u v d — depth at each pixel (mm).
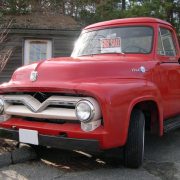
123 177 5305
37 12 21953
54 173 5430
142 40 6531
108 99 4895
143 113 5770
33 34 18484
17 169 5590
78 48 6996
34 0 22078
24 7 20750
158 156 6473
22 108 5461
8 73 18344
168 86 6582
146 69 5953
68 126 5055
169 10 29703
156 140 7645
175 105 6906
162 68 6387
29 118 5488
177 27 31062
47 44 18781
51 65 5512
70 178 5230
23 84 5414
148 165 5910
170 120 6898
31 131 5289
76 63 5445
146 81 5859
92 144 4883
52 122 5246
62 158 6125
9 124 5527
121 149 6121
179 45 7371
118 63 5645
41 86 5180
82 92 4918
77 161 5988
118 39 6617
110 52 6539
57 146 5129
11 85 5523
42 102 5320
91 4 28469
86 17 28453
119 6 31031
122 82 5379
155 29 6605
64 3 26922
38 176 5301
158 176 5398
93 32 7020
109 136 4891
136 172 5523
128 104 5164
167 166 5883
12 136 5578
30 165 5785
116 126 4973
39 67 5559
